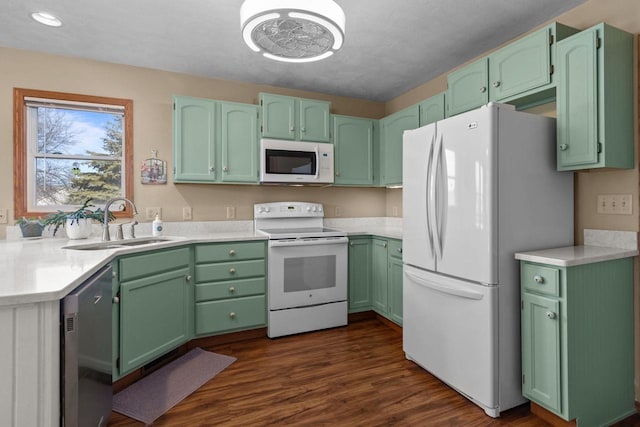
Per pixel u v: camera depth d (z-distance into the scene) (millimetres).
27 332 1034
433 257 2104
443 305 2035
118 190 2904
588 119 1766
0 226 2494
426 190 2143
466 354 1872
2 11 2080
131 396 1946
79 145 2779
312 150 3229
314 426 1680
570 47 1837
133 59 2775
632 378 1835
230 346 2670
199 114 2881
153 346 2188
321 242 2957
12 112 2531
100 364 1446
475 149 1823
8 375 1017
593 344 1675
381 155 3576
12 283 1125
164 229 2984
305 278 2926
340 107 3748
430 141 2131
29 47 2551
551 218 1943
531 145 1867
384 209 3961
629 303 1829
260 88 3371
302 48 1794
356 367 2305
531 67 2018
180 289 2432
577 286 1615
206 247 2611
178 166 2812
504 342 1766
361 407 1840
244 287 2744
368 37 2439
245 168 3041
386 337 2838
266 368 2293
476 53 2699
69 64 2699
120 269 1945
